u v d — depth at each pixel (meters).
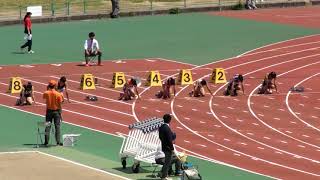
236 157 98.25
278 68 154.88
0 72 143.75
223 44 175.12
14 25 193.62
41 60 154.50
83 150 98.31
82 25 195.62
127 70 147.88
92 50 150.25
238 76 132.88
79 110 119.69
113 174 85.81
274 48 173.38
